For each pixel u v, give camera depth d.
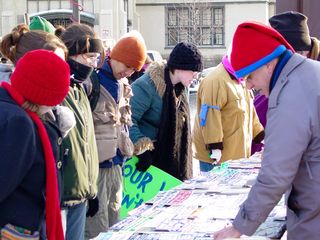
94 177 3.06
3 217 2.22
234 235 2.20
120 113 3.71
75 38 3.01
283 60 2.21
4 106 2.19
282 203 2.86
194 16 29.20
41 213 2.32
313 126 2.09
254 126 4.79
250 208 2.15
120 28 25.19
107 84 3.56
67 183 2.81
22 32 2.71
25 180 2.26
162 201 3.03
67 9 24.53
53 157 2.32
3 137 2.14
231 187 3.31
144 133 4.12
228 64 4.41
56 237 2.34
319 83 2.13
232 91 4.38
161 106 4.10
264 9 29.27
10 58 2.70
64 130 2.60
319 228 2.19
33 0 24.53
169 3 29.39
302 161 2.17
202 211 2.80
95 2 24.67
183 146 4.22
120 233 2.49
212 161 4.57
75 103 2.92
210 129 4.41
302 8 5.35
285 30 3.81
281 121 2.09
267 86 2.26
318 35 5.29
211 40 29.92
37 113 2.34
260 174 2.13
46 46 2.62
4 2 24.50
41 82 2.24
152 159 4.14
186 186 3.38
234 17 29.56
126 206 4.01
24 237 2.24
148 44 29.69
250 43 2.21
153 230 2.52
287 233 2.31
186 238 2.37
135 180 4.03
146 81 4.10
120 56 3.56
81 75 3.01
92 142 3.06
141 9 29.55
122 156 3.73
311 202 2.17
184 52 4.05
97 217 3.56
